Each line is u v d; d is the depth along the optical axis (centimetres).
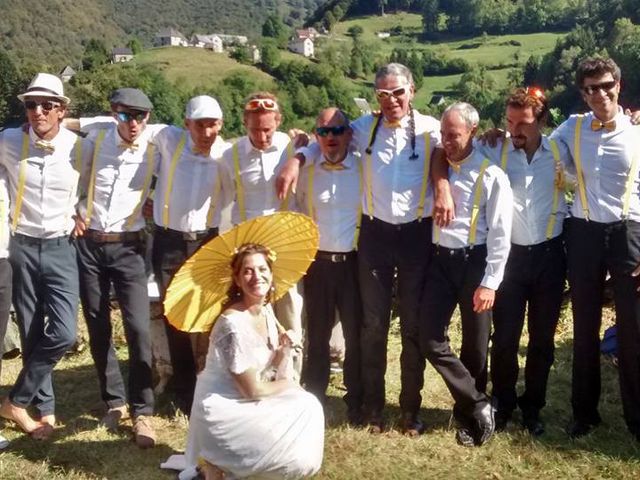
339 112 481
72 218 493
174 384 541
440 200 464
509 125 471
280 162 494
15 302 497
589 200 473
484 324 484
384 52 11731
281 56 10000
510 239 482
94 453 489
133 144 489
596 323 490
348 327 508
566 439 504
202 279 429
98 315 507
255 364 411
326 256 495
